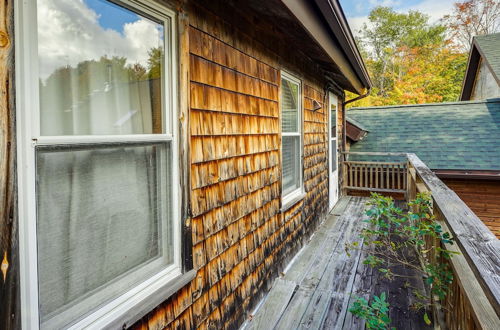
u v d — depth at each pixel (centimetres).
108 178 121
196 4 176
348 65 430
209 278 188
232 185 217
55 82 102
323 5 224
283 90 332
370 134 889
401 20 2323
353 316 231
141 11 134
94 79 115
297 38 295
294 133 357
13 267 89
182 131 157
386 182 724
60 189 103
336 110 630
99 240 118
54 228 101
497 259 100
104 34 119
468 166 677
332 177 589
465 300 141
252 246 247
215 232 195
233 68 218
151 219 143
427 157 739
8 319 88
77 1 108
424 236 298
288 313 238
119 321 121
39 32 96
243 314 228
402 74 1962
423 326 217
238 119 225
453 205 165
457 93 1722
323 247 381
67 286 107
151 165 142
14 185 89
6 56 87
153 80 143
